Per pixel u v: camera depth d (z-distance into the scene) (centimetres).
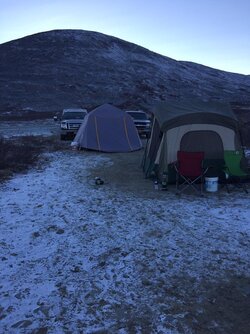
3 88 9106
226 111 1098
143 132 2361
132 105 7581
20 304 478
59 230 714
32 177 1164
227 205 870
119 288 515
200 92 12419
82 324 439
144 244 652
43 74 10581
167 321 443
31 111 6247
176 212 818
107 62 12600
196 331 425
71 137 2242
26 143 1969
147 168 1168
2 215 799
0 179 1113
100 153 1703
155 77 12550
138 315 455
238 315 455
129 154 1670
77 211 827
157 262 586
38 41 13288
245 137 1862
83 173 1236
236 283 524
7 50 12606
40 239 675
